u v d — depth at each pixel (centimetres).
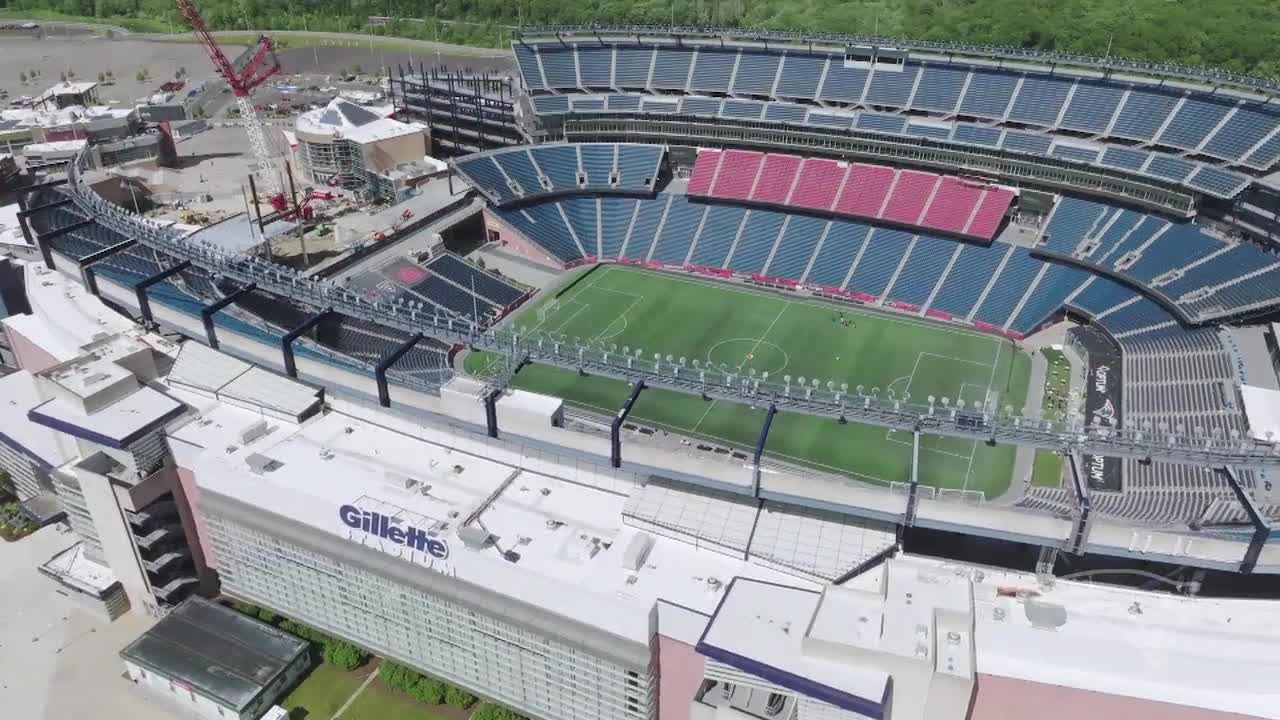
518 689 8994
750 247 17700
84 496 9962
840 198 17662
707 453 10269
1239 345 13275
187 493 10250
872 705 7150
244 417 10544
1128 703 7325
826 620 7744
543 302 16638
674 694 8519
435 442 10225
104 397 10162
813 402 9838
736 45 19425
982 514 8306
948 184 17362
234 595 10494
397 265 16312
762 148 18750
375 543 8994
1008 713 7706
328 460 9819
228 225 16412
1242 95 15850
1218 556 7912
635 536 8706
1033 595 8250
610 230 18550
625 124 19138
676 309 16462
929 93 17950
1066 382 14112
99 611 10556
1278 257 14225
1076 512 8088
